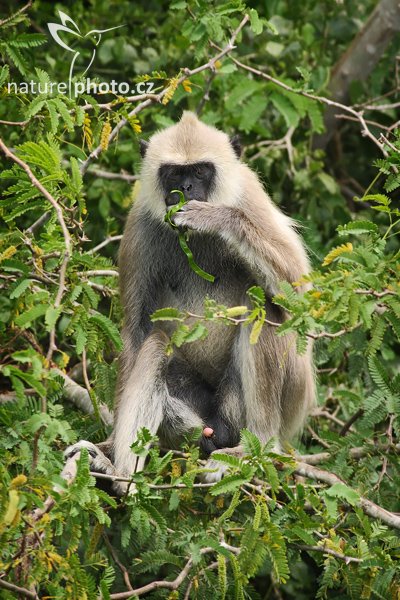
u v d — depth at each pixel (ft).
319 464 36.73
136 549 33.71
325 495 29.45
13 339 28.76
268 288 36.96
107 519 25.14
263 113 53.01
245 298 38.47
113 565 33.73
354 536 32.12
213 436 38.37
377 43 54.75
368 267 27.30
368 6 58.44
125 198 46.93
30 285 28.53
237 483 27.53
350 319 26.30
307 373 39.11
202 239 40.04
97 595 25.12
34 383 23.76
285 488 28.68
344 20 55.06
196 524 30.50
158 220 40.24
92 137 34.99
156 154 40.45
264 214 39.70
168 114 50.24
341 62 55.77
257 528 26.63
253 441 28.45
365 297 26.96
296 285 27.71
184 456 31.73
